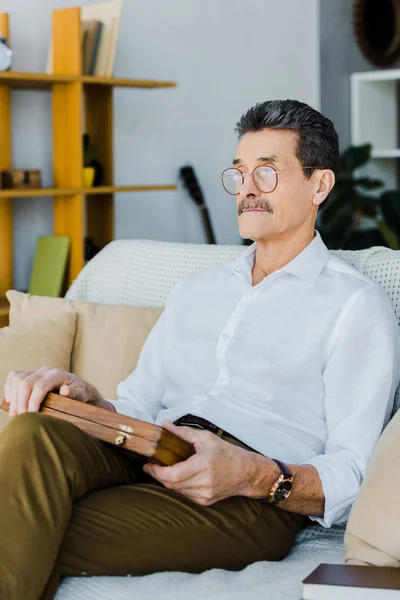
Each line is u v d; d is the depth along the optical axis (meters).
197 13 4.19
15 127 3.46
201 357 1.80
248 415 1.70
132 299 2.26
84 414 1.48
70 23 3.22
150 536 1.42
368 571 1.24
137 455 1.52
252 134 1.76
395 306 1.79
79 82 3.21
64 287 3.32
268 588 1.33
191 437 1.46
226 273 1.86
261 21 4.53
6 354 2.00
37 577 1.27
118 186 3.65
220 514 1.49
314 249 1.74
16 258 3.52
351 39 5.17
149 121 4.02
